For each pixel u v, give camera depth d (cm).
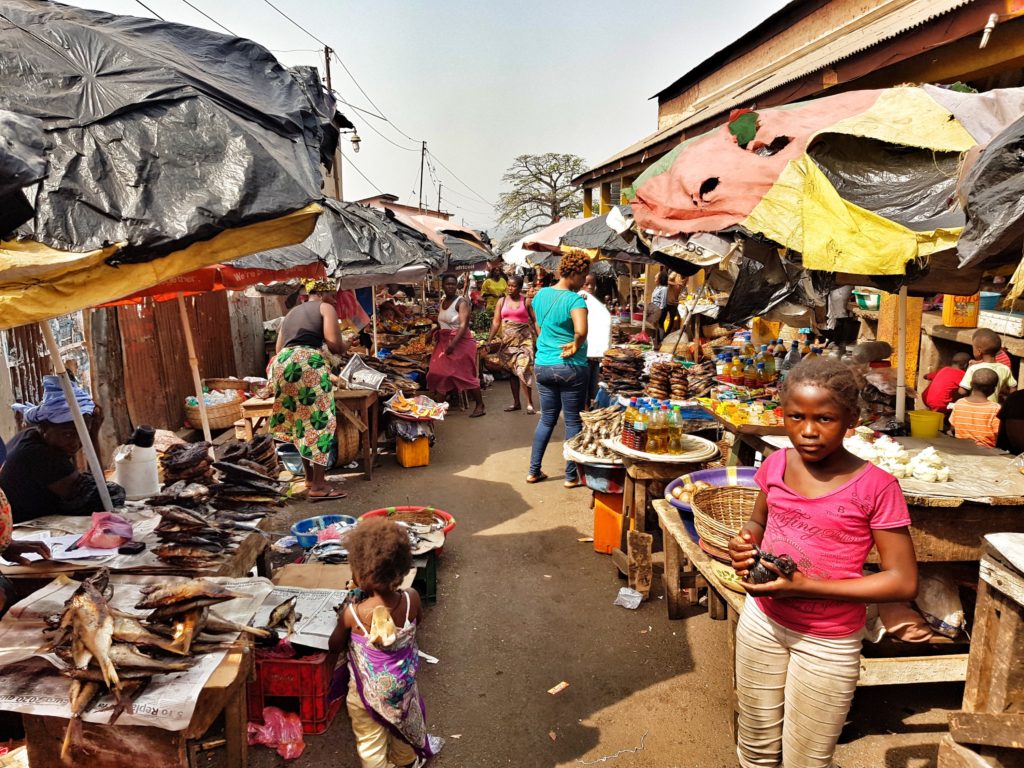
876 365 476
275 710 307
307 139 324
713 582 313
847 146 339
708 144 370
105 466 679
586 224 955
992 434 440
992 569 219
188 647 242
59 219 229
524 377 981
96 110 255
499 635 393
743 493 358
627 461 441
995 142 204
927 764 285
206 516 330
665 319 1180
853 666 211
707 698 333
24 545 304
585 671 357
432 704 332
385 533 259
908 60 596
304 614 329
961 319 691
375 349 1002
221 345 1023
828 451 200
